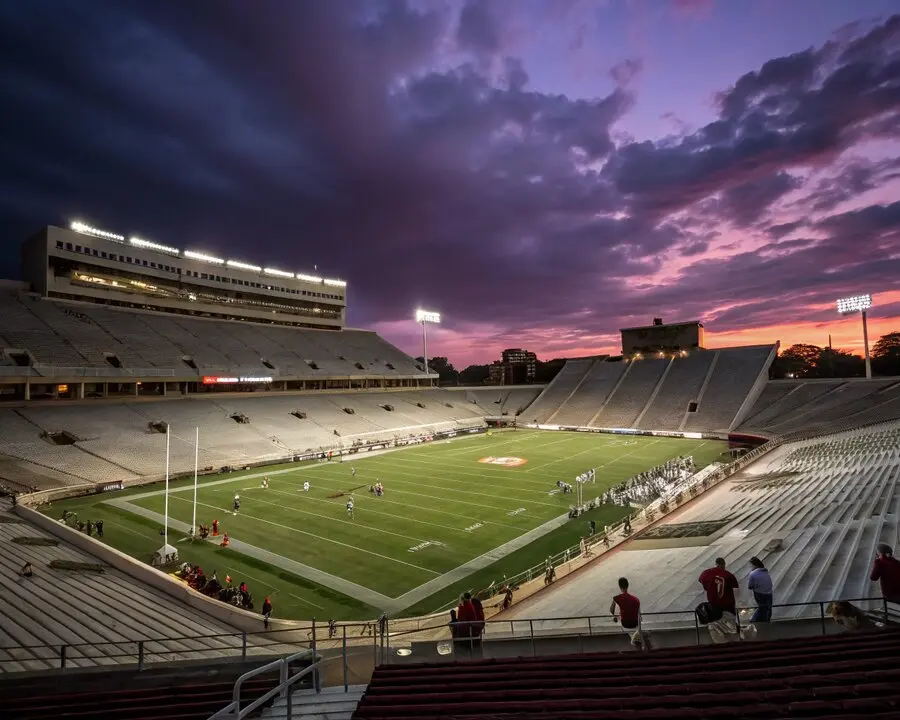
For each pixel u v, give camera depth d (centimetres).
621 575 1928
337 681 901
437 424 7231
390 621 1833
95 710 784
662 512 3006
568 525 2953
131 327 6069
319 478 4275
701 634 978
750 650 772
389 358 8900
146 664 990
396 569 2356
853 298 6550
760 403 6831
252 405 6159
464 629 1005
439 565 2398
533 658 840
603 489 3816
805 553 1539
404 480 4181
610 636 1017
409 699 677
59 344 5094
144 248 6494
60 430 4406
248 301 7862
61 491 3547
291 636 1712
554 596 1875
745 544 1866
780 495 2683
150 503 3469
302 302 8706
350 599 2059
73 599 1817
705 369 7862
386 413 7112
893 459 2759
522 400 8869
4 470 3634
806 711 523
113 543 2688
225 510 3303
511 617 1730
